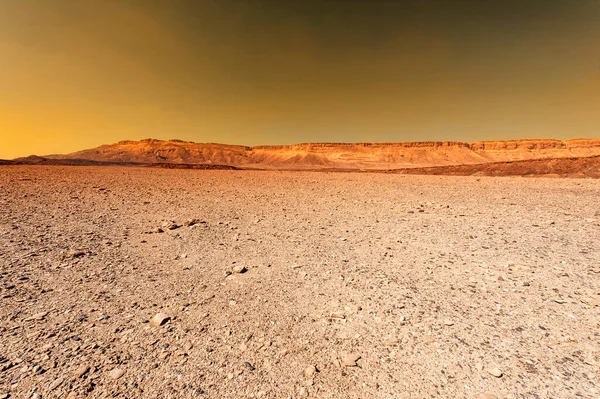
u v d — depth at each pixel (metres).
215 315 4.30
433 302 4.70
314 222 10.66
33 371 3.09
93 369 3.14
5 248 6.96
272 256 6.95
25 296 4.74
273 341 3.69
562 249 7.25
